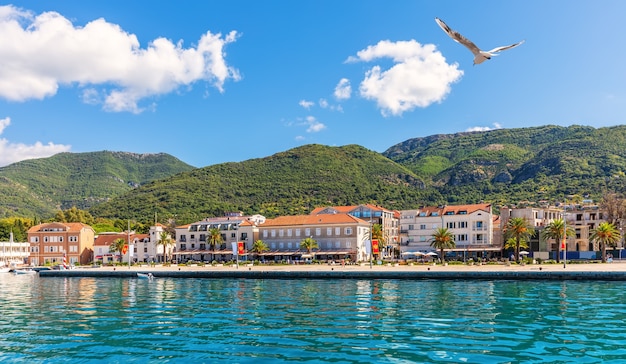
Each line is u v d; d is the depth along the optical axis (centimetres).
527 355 2344
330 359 2331
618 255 13338
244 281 7444
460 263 10738
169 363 2328
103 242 17512
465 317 3434
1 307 4462
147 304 4547
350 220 14200
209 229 16100
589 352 2384
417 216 15425
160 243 16238
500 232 14688
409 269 8294
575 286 5638
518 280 6575
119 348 2631
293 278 7744
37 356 2500
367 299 4606
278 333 2955
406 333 2889
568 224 14500
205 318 3594
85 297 5334
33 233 17225
